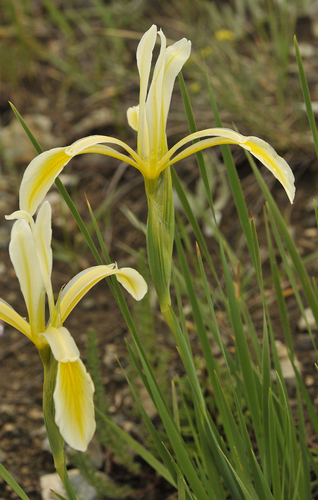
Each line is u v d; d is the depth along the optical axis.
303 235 0.96
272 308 0.87
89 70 1.43
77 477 0.67
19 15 1.51
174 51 0.50
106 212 1.10
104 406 0.64
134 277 0.48
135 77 1.37
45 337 0.45
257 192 1.05
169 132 1.16
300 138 1.06
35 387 0.81
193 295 0.54
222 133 0.48
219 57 1.23
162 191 0.50
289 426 0.51
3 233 1.08
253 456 0.50
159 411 0.50
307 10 1.43
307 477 0.55
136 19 1.50
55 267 1.03
